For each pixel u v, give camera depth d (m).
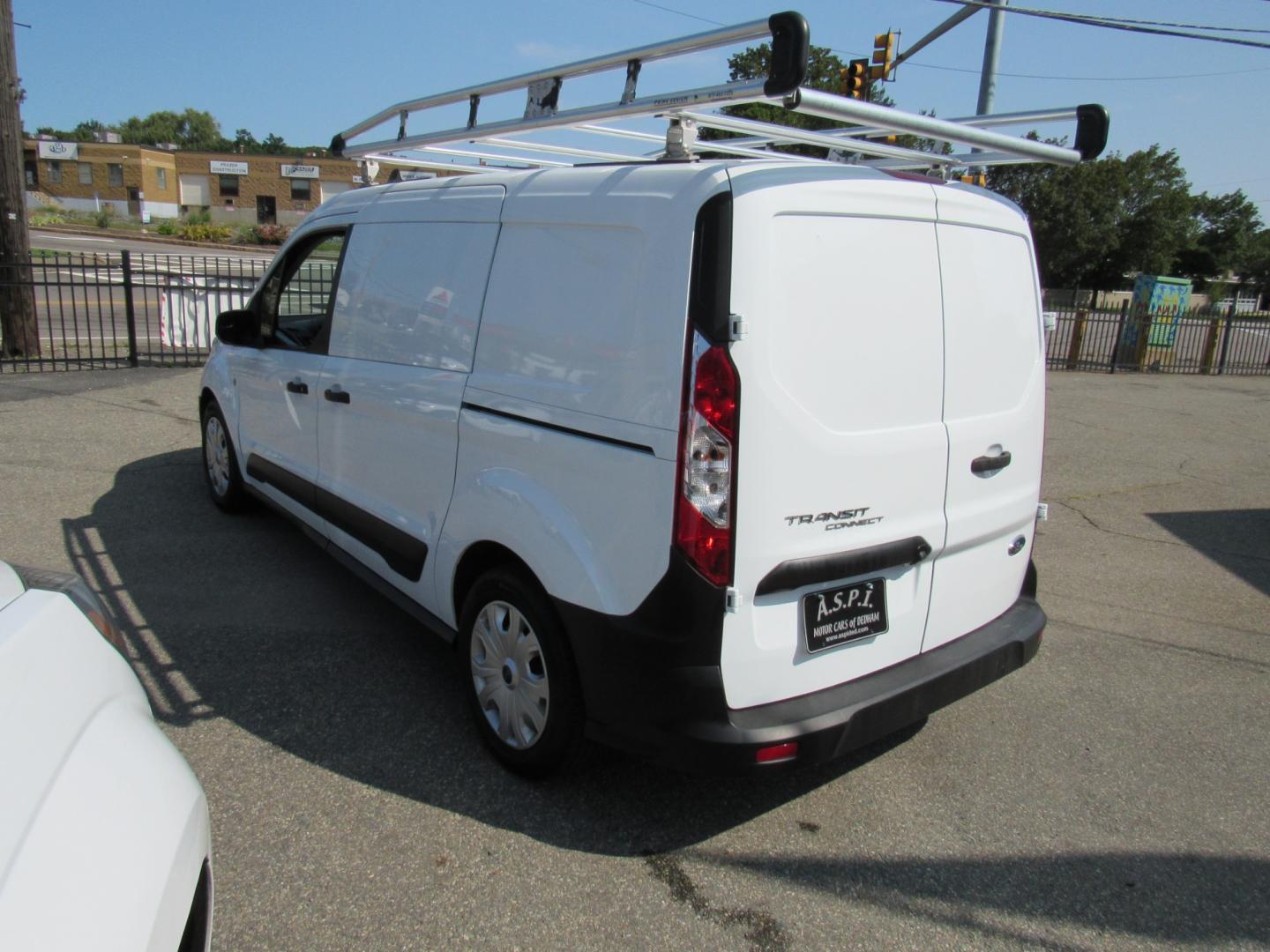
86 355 12.24
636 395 2.62
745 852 2.91
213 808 2.97
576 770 3.26
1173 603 5.40
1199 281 65.94
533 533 2.95
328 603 4.62
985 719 3.90
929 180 2.95
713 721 2.57
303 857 2.76
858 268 2.69
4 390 9.49
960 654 3.14
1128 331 18.34
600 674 2.77
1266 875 2.94
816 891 2.75
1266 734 3.87
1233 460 9.56
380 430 3.86
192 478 6.68
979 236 3.08
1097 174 48.00
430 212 3.69
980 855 2.97
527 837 2.91
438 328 3.53
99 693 1.92
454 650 3.52
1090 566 6.04
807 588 2.71
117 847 1.61
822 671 2.78
